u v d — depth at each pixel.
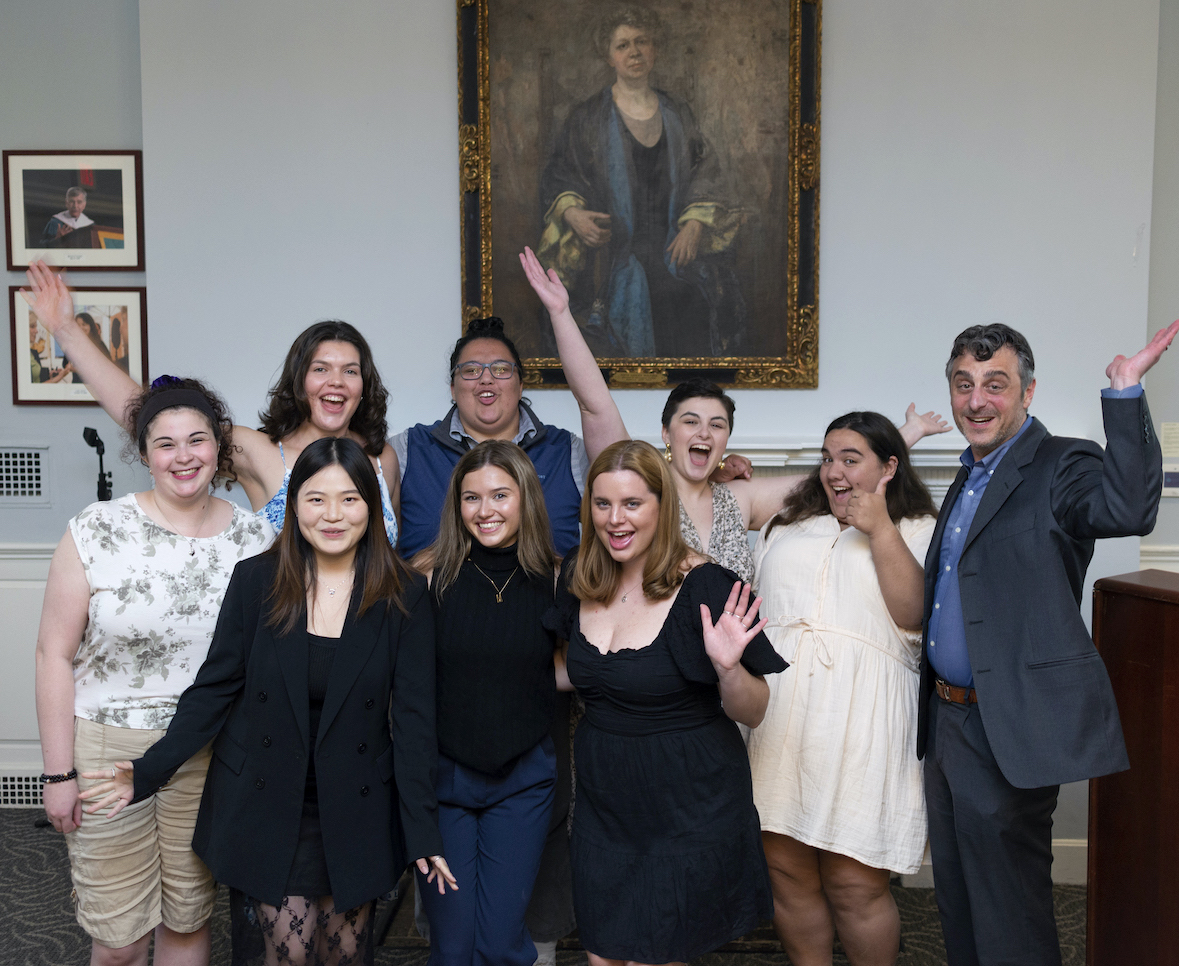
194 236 3.21
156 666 1.86
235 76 3.18
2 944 2.58
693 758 1.74
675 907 1.70
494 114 3.16
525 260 2.50
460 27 3.12
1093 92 3.09
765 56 3.12
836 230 3.18
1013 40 3.10
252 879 1.66
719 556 2.35
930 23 3.12
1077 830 3.16
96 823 1.79
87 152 3.56
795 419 3.23
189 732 1.70
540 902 2.36
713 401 2.32
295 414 2.31
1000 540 1.85
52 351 3.63
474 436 2.48
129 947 1.85
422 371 3.25
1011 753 1.78
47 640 1.83
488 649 1.89
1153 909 2.04
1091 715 1.76
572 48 3.14
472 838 1.94
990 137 3.12
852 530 2.14
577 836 1.85
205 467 1.88
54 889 2.92
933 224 3.16
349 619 1.74
